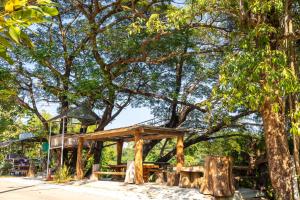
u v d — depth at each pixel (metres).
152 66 17.66
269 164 8.62
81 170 14.66
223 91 7.20
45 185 12.84
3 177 17.25
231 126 16.41
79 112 15.93
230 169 10.09
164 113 18.94
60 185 12.82
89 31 15.77
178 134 12.98
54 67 17.03
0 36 1.70
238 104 7.09
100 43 16.16
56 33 17.72
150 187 11.31
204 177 10.07
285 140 8.53
